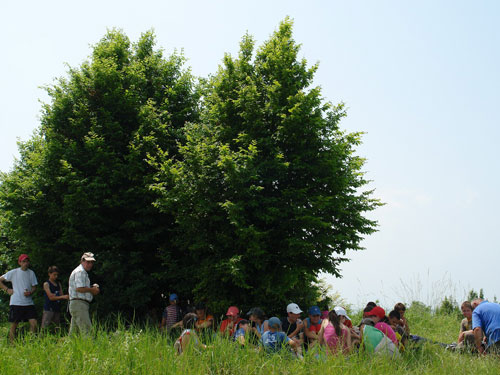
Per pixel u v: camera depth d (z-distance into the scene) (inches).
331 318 303.3
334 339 289.4
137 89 594.2
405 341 291.3
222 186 471.2
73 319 335.9
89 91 569.3
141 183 537.6
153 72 629.3
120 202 514.3
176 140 559.2
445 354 271.3
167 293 557.3
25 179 544.1
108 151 533.6
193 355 224.4
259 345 245.6
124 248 546.3
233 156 460.8
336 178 482.9
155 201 507.8
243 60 553.6
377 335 280.5
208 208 447.5
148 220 529.7
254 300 454.3
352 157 529.3
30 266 552.7
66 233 508.1
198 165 471.2
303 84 534.9
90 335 244.4
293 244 438.6
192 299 532.1
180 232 518.6
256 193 466.6
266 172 478.9
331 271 486.0
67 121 573.6
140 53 650.2
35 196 531.2
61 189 529.7
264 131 493.0
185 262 510.3
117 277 496.4
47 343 237.5
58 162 530.6
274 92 502.6
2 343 238.4
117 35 631.2
